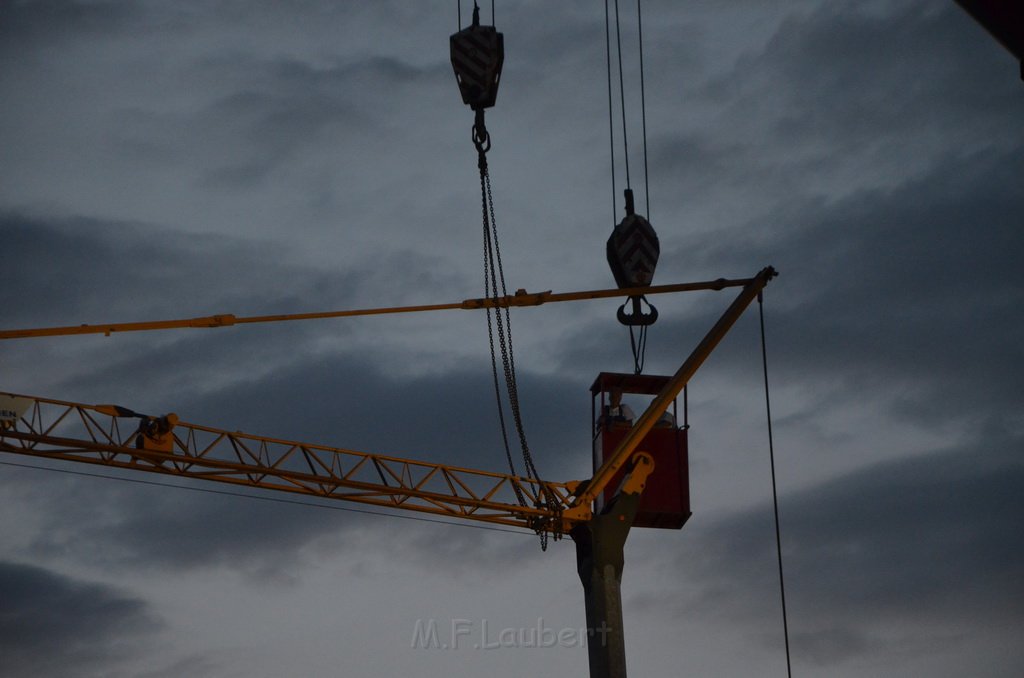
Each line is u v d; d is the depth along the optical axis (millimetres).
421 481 56125
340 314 50125
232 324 51625
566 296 46375
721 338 50062
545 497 50906
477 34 34688
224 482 56094
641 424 49938
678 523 50781
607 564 48688
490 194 41969
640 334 42406
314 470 56219
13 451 54719
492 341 46719
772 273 49219
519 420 45938
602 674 47125
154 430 54906
